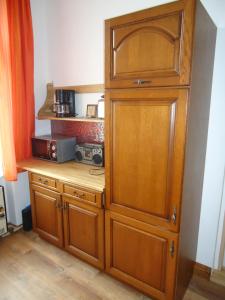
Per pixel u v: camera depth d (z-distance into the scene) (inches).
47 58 101.6
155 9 47.4
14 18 83.1
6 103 81.8
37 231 92.9
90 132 95.2
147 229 59.5
